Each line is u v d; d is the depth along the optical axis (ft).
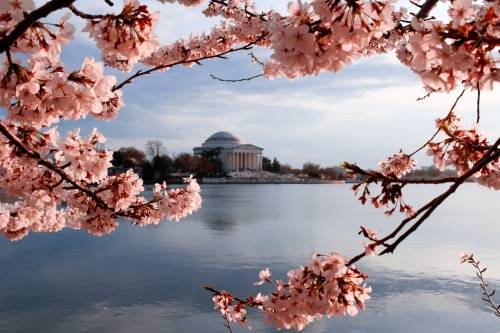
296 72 10.09
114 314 85.51
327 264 12.89
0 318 82.58
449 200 404.77
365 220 241.55
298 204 346.13
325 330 76.74
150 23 11.98
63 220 36.17
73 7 11.53
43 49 11.37
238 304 17.87
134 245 162.71
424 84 9.42
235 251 152.05
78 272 119.14
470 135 15.71
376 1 9.11
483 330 78.18
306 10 9.70
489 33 8.57
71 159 19.19
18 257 137.69
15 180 22.47
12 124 17.54
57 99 12.16
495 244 161.58
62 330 77.41
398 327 78.95
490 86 8.95
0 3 9.80
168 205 25.52
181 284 107.86
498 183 15.21
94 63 12.46
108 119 23.75
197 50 43.88
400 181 10.59
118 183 23.24
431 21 8.81
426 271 119.34
